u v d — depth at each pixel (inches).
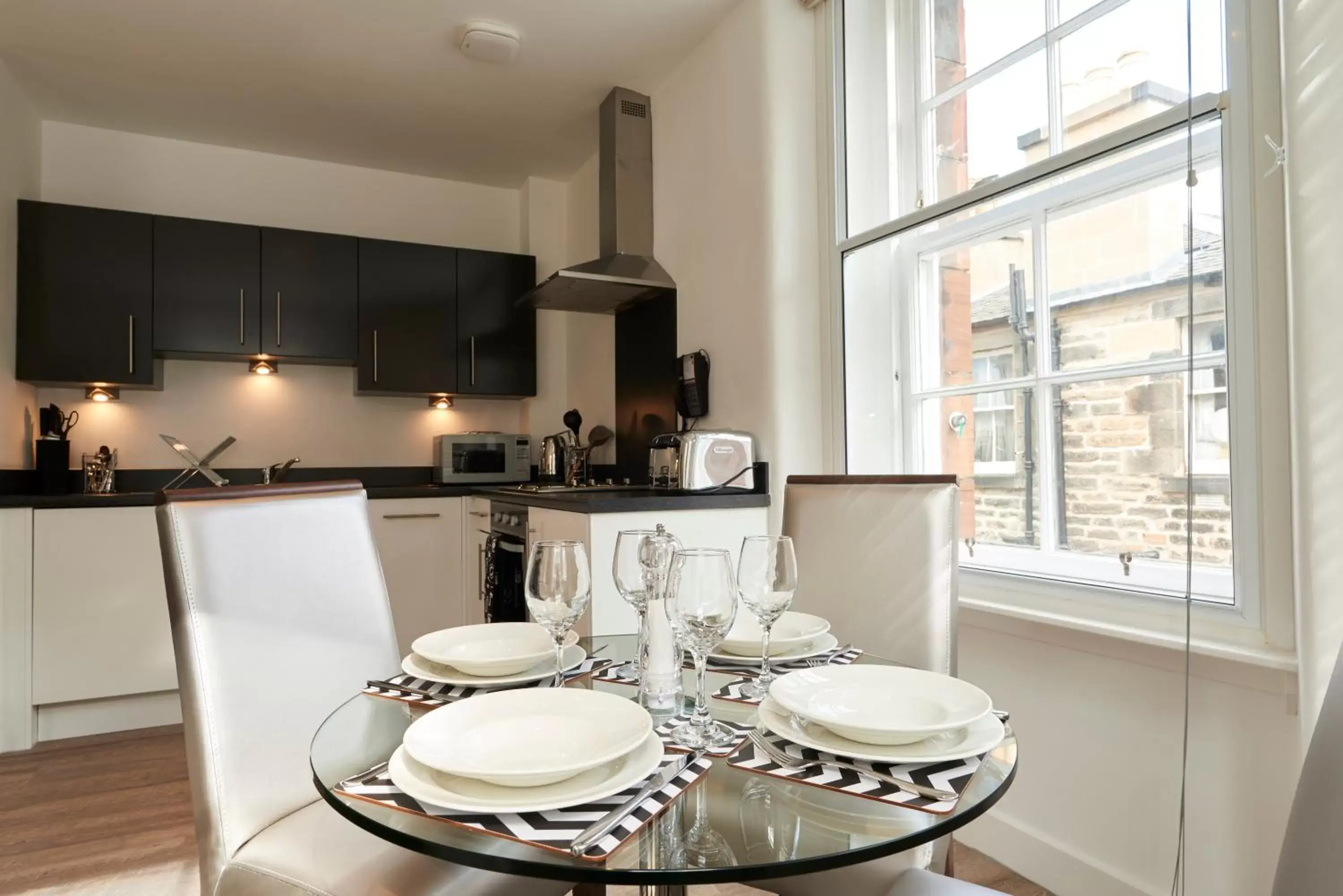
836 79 101.1
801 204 103.0
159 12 107.0
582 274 117.4
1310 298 47.6
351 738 36.3
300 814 47.8
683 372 118.9
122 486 141.4
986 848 76.8
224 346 139.4
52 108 135.3
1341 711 28.9
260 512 51.6
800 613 63.1
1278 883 28.9
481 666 42.8
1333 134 46.7
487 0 105.7
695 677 46.4
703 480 99.7
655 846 26.3
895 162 95.7
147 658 118.3
